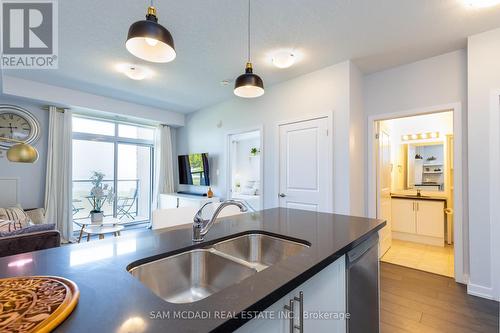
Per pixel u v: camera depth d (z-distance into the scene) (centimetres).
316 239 123
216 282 113
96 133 472
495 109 216
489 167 218
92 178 461
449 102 262
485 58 223
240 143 554
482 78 223
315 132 309
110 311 59
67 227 401
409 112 288
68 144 406
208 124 484
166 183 539
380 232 329
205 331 52
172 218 188
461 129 253
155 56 141
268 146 364
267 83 353
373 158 315
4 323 51
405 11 197
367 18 206
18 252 177
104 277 79
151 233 138
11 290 67
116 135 500
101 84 362
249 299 64
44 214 378
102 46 253
